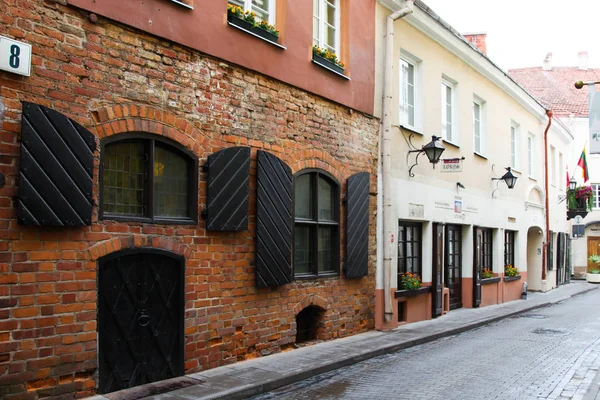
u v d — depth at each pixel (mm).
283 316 9031
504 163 19234
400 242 13039
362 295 11133
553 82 37406
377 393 7066
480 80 17312
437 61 14492
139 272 6875
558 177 27156
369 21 11539
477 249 16844
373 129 11602
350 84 10828
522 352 9953
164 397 6398
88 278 6230
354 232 10695
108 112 6484
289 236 9000
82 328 6152
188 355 7414
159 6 7062
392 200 12258
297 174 9383
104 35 6465
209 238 7742
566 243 29844
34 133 5676
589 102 10562
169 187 7367
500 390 7160
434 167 14156
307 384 7547
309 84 9672
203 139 7672
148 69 6949
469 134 16484
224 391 6672
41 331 5801
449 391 7117
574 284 29375
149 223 6938
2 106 5531
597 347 10492
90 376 6266
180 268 7340
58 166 5867
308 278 9617
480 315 14898
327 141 10156
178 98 7324
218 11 7902
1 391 5477
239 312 8195
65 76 6074
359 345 9820
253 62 8477
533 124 22625
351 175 10695
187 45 7426
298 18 9438
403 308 12891
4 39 5508
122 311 6668
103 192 6535
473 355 9656
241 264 8234
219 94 7934
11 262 5578
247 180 8180
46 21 5910
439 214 14383
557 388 7289
